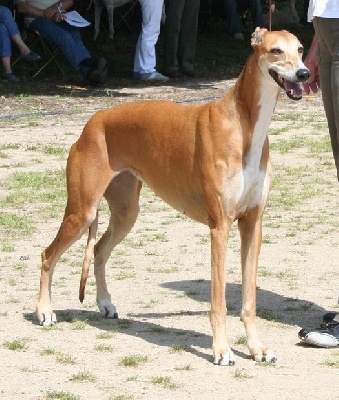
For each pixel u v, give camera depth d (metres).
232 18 37.56
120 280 12.94
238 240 15.00
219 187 9.62
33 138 22.08
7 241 14.78
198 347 10.30
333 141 11.28
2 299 12.06
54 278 13.03
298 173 19.22
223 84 30.39
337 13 10.62
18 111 25.19
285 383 9.22
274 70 9.35
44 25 29.06
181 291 12.48
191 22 31.19
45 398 8.78
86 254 11.02
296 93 9.34
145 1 29.98
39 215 16.25
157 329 10.92
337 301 11.94
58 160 19.98
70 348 10.27
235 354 10.11
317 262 13.75
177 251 14.38
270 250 14.36
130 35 35.97
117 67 32.16
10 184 18.05
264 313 11.55
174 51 31.14
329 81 11.11
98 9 32.19
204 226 15.79
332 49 10.79
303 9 41.50
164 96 27.81
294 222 15.91
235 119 9.60
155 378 9.26
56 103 26.48
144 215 16.45
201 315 11.49
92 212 10.89
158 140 10.32
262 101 9.52
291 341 10.59
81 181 10.85
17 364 9.73
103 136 10.80
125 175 11.18
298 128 23.64
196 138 9.89
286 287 12.64
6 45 28.89
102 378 9.32
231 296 12.38
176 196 10.35
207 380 9.27
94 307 11.87
